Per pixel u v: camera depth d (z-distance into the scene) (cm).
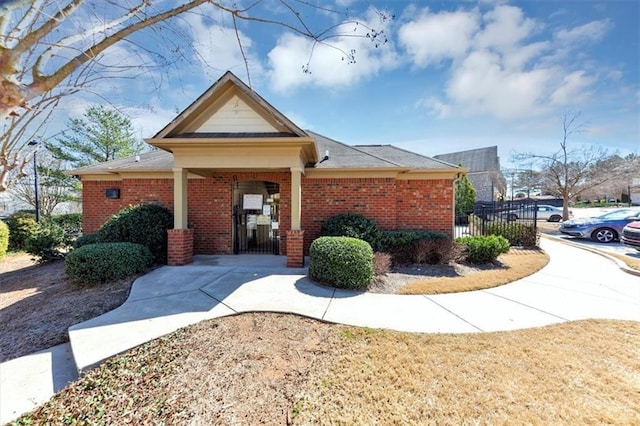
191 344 389
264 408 280
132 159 1197
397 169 950
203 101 768
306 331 427
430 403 279
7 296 654
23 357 391
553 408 270
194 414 274
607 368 333
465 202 2164
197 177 1016
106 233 816
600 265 879
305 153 860
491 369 331
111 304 547
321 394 295
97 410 282
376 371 329
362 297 572
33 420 274
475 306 533
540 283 686
